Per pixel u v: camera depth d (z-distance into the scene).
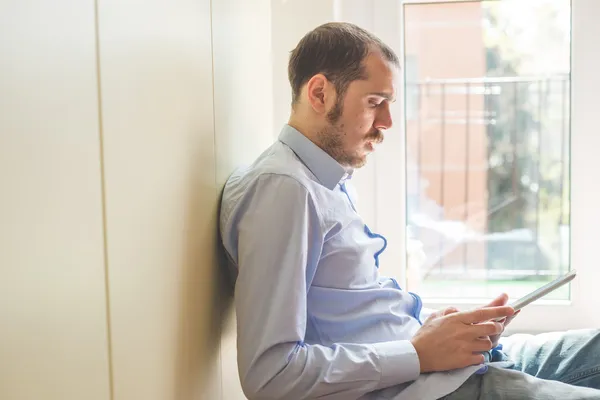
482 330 1.03
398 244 1.81
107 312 0.68
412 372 1.01
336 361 0.98
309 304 1.08
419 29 1.79
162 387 0.84
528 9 1.75
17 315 0.52
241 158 1.31
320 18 1.63
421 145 1.83
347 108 1.09
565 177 1.78
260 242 1.00
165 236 0.85
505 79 1.78
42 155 0.56
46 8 0.57
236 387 1.27
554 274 1.80
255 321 0.98
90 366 0.64
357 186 1.81
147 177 0.79
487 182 1.82
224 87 1.17
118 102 0.71
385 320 1.13
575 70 1.72
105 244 0.68
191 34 0.97
